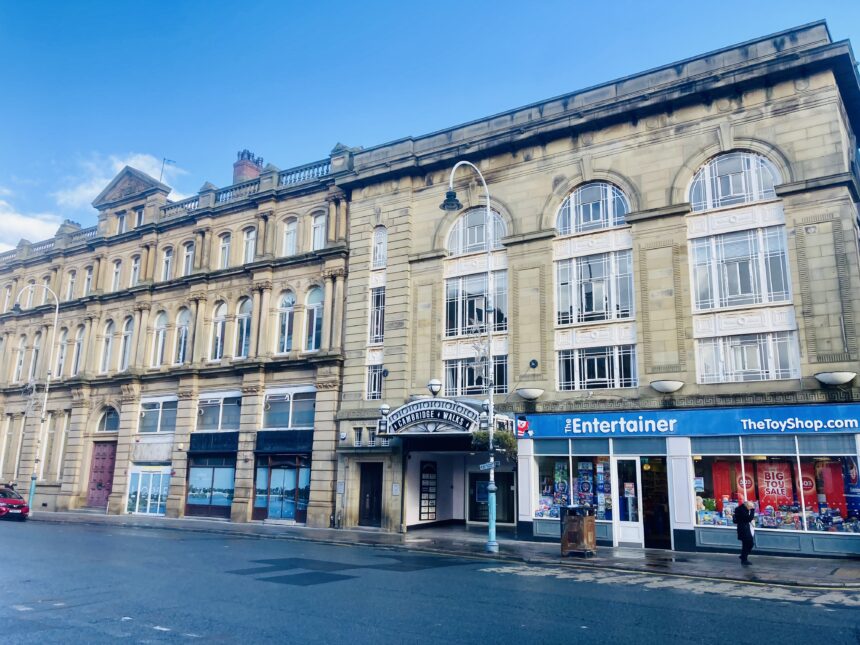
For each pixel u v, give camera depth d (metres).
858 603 11.59
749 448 19.22
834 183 19.25
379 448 26.19
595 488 21.52
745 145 20.97
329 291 30.08
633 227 22.44
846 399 18.05
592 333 22.78
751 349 20.02
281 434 29.69
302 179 33.16
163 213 38.88
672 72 22.64
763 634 9.15
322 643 8.27
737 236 20.86
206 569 14.53
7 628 8.80
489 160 26.28
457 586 12.80
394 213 28.36
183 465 32.72
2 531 23.19
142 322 36.91
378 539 22.42
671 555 18.53
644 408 20.94
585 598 11.74
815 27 20.19
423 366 26.25
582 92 24.45
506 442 21.20
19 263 45.50
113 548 18.34
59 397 39.97
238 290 33.59
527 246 24.59
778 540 18.34
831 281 18.95
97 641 8.21
